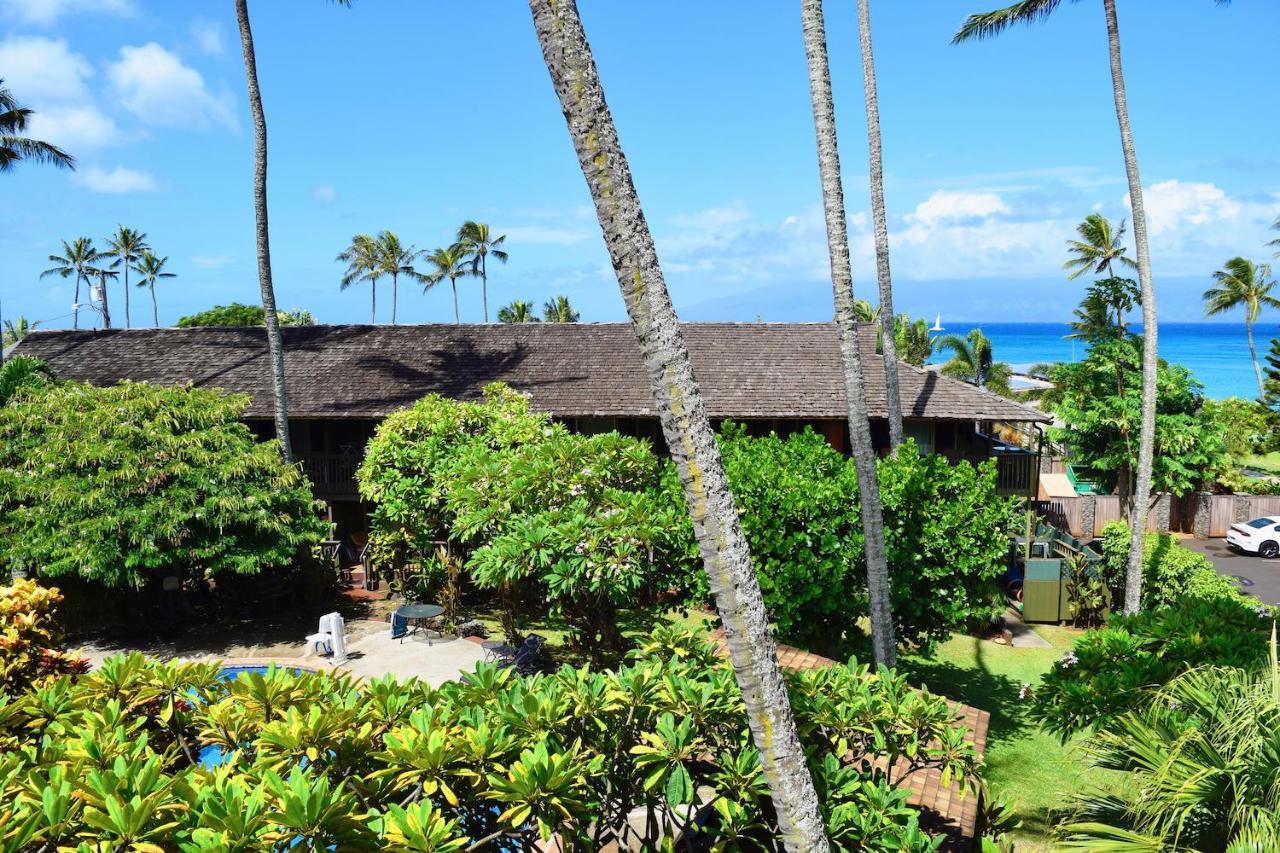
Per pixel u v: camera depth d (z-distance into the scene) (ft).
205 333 91.97
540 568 35.09
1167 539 63.46
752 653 14.20
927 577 43.65
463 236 272.92
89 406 57.36
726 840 19.03
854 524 41.78
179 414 57.62
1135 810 19.47
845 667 24.11
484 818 18.24
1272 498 97.91
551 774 16.20
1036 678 53.93
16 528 52.34
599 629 39.58
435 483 55.62
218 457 56.39
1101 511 97.76
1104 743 23.02
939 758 22.58
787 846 14.52
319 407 77.61
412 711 19.10
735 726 20.39
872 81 54.80
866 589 42.96
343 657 52.70
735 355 85.71
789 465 44.91
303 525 59.98
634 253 13.44
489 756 17.10
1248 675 20.59
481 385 80.84
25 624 28.50
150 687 21.13
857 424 36.73
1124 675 25.66
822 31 36.32
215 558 54.95
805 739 22.04
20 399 60.90
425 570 60.95
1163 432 86.38
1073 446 90.53
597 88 13.28
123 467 52.90
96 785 14.29
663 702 20.38
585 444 40.34
